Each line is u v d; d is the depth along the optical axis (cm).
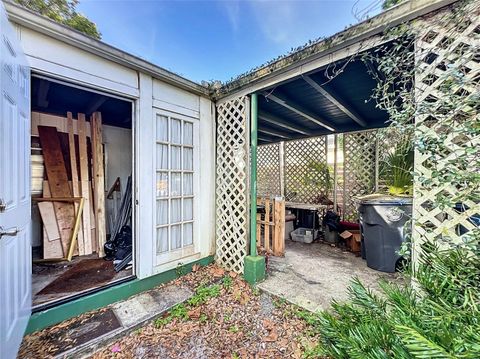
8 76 150
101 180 389
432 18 167
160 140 291
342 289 267
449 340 99
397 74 203
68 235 358
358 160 509
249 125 312
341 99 344
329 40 214
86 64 224
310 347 180
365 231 334
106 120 462
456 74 153
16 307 159
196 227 334
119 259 331
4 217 142
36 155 362
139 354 180
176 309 233
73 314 216
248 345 188
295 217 518
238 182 324
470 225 155
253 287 278
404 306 139
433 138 162
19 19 180
